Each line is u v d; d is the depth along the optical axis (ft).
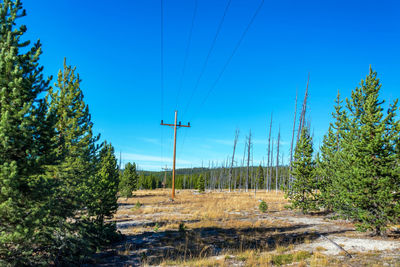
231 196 139.54
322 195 69.56
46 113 25.12
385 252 33.53
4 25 23.91
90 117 40.40
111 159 54.70
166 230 51.72
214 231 51.11
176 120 112.57
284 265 30.17
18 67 22.13
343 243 39.17
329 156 71.46
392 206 40.09
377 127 42.27
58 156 25.58
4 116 20.66
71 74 38.75
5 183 19.71
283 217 69.97
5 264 20.90
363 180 40.81
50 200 24.73
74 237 30.45
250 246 40.27
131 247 39.17
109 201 44.86
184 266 30.17
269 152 175.52
